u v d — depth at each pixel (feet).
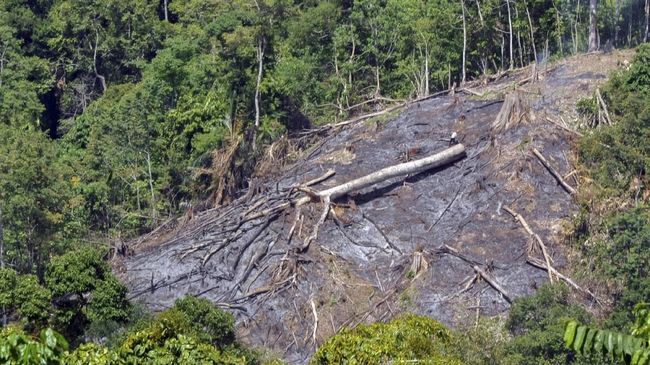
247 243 176.96
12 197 177.99
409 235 173.06
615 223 157.38
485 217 173.37
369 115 206.18
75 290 139.13
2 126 206.69
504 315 154.81
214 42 212.02
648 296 145.89
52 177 183.52
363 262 169.58
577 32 222.07
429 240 171.42
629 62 194.39
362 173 188.65
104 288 140.36
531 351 126.52
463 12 217.77
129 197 208.03
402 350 98.84
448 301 158.10
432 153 189.06
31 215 179.22
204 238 181.88
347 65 220.84
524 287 158.92
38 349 58.65
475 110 197.47
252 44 206.69
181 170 206.49
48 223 180.55
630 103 176.86
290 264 167.73
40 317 136.36
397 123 200.13
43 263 179.32
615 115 183.11
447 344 107.14
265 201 184.44
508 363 119.96
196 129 209.05
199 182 203.00
